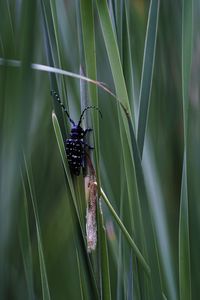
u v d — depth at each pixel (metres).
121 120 0.54
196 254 0.63
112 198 0.60
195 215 0.63
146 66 0.54
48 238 0.64
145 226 0.53
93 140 0.54
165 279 0.61
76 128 0.56
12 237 0.57
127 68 0.56
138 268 0.55
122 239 0.57
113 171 0.63
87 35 0.53
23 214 0.56
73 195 0.54
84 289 0.55
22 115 0.46
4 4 0.49
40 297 0.63
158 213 0.62
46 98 0.62
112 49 0.53
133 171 0.54
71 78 0.61
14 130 0.46
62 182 0.64
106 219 0.60
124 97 0.53
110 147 0.64
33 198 0.55
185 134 0.54
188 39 0.53
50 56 0.55
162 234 0.62
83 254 0.54
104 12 0.53
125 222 0.58
